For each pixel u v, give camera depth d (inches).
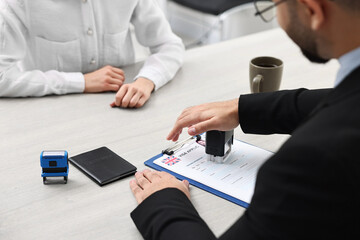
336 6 23.0
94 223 35.1
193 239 30.3
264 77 52.7
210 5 119.1
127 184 39.9
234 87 58.6
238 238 26.0
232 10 117.6
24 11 57.6
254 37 74.7
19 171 41.4
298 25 25.7
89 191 38.9
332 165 22.0
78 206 37.0
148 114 52.0
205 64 65.2
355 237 23.3
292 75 61.4
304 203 23.0
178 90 57.9
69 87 56.1
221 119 42.0
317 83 59.3
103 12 62.3
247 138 47.1
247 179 40.2
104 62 65.4
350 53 24.6
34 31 59.6
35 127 48.8
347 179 22.0
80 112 52.2
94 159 42.9
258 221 24.9
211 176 40.6
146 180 39.0
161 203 33.8
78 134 47.7
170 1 137.6
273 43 72.3
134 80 59.2
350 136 22.1
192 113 43.9
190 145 45.7
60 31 60.5
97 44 63.7
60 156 38.9
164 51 63.9
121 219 35.6
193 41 144.5
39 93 55.4
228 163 42.6
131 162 42.9
